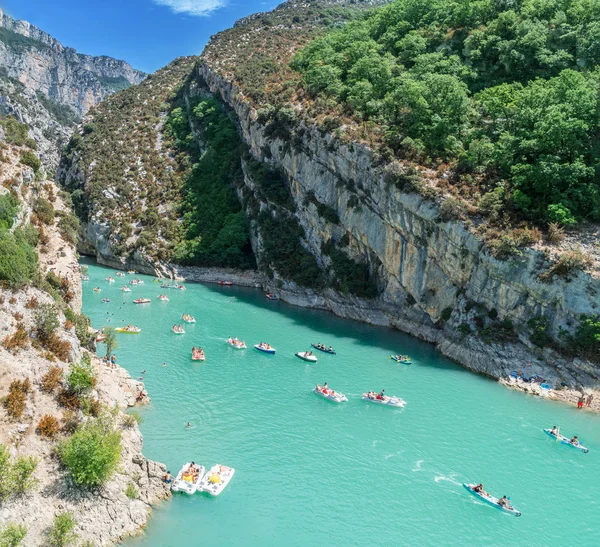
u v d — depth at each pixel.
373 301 78.38
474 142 66.19
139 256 107.44
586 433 44.06
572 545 29.73
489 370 56.38
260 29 172.25
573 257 52.81
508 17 85.25
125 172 128.88
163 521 28.34
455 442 41.00
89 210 120.25
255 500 31.25
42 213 54.69
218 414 42.47
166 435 38.03
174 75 181.12
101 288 90.62
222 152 123.81
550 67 78.94
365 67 89.44
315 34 161.62
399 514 31.25
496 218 60.03
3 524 22.92
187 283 100.81
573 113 61.41
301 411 44.44
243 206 109.88
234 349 60.31
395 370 56.75
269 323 73.44
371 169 74.25
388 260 74.25
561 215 56.38
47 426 28.02
